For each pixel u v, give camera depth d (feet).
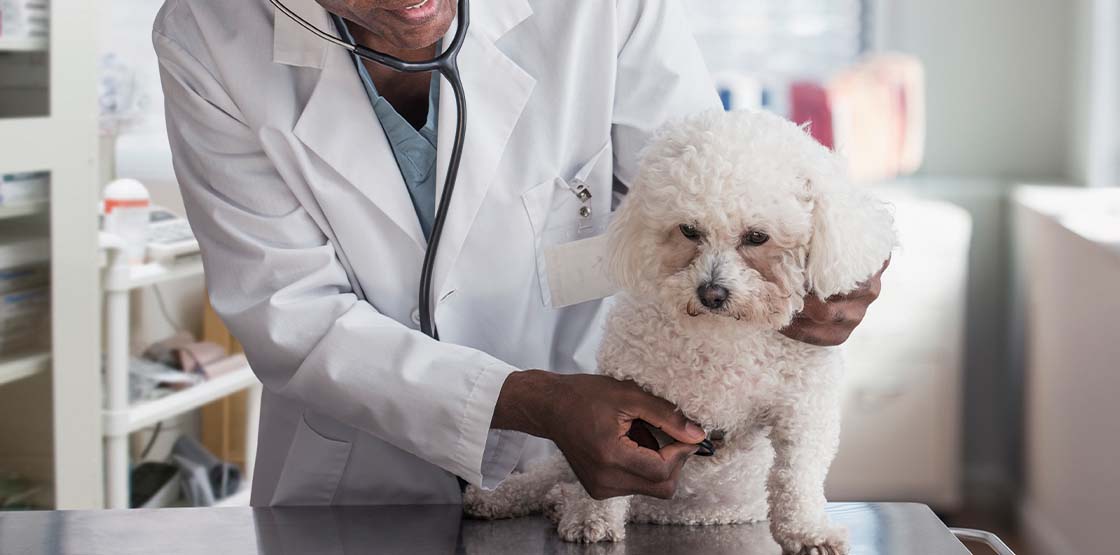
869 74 11.49
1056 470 9.57
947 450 10.64
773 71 12.28
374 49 3.98
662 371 3.25
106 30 10.85
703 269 3.10
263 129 3.97
